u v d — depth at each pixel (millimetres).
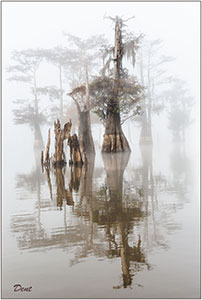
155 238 5605
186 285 3877
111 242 5500
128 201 8961
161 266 4449
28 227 6742
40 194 11008
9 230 6594
